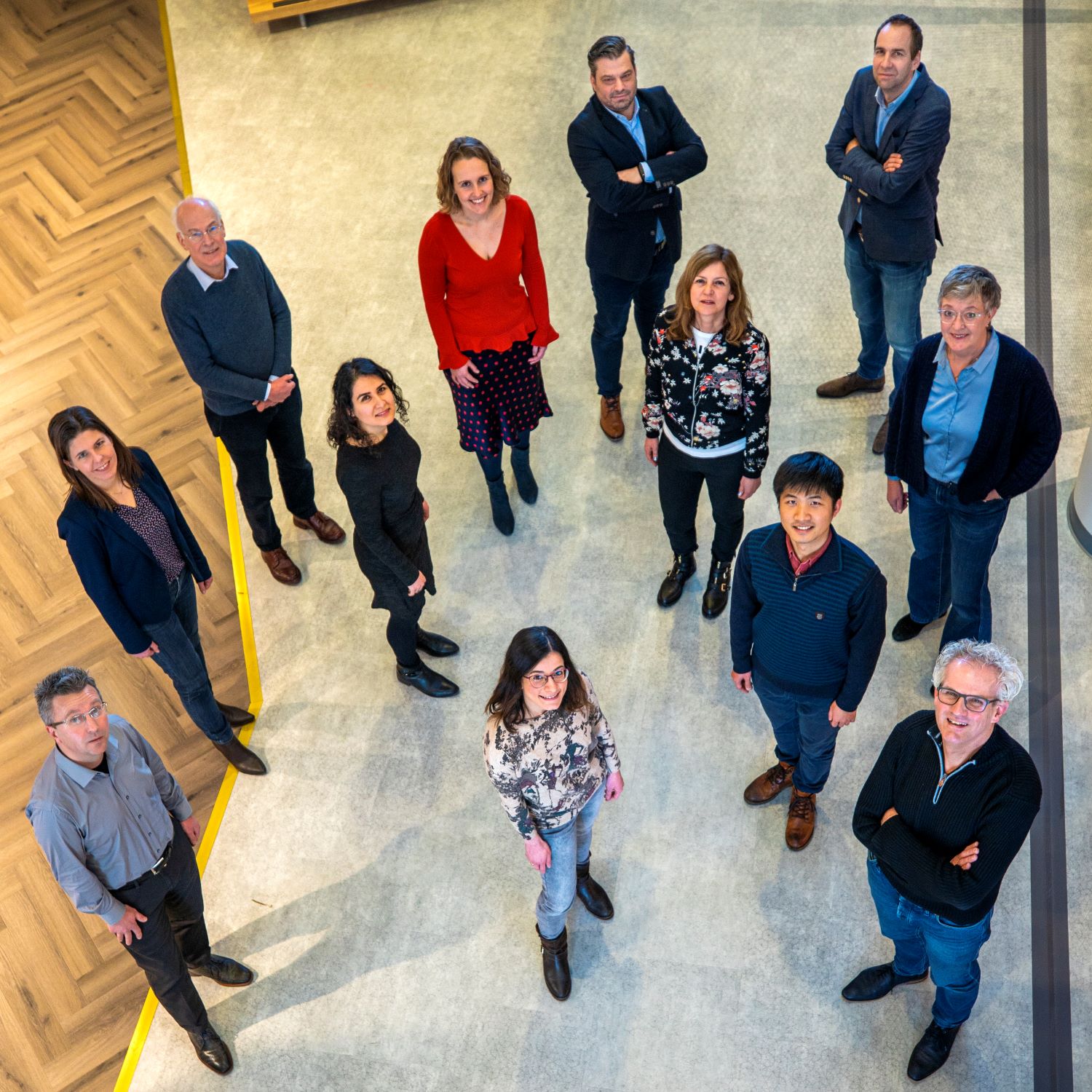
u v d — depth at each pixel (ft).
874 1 20.33
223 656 15.08
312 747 13.97
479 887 12.64
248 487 14.66
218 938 12.55
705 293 11.23
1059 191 16.81
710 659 14.11
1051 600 13.66
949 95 18.58
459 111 20.30
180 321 13.23
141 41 22.86
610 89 13.03
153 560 11.95
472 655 14.47
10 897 13.34
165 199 20.15
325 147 20.25
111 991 12.57
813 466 9.44
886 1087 10.96
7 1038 12.34
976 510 11.86
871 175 13.32
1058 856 11.90
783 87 19.53
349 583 15.48
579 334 17.35
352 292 18.21
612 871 12.55
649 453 13.39
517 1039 11.60
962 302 10.41
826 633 10.33
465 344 13.84
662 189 13.66
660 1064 11.32
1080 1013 10.98
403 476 11.88
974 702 8.43
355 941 12.39
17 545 16.38
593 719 9.91
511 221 13.05
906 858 9.21
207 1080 11.68
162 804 10.68
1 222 20.33
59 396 17.92
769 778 12.75
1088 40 18.10
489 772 9.78
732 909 12.19
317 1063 11.64
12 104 22.25
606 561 15.11
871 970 11.42
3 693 15.05
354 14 22.40
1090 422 14.70
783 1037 11.34
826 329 16.75
